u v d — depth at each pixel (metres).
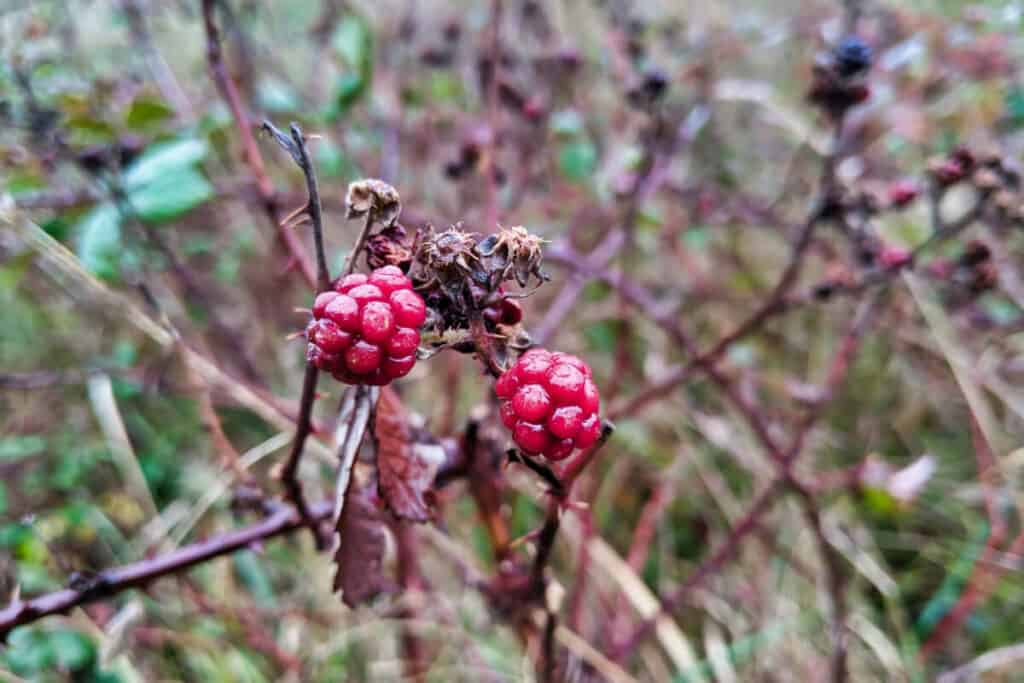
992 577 0.23
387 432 0.14
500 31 0.25
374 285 0.11
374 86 0.31
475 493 0.17
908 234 0.29
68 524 0.24
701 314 0.32
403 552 0.21
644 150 0.24
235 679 0.22
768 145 0.36
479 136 0.25
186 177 0.21
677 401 0.28
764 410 0.29
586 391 0.11
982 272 0.21
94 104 0.23
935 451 0.29
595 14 0.34
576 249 0.31
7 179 0.21
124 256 0.22
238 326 0.30
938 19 0.30
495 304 0.11
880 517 0.28
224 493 0.25
